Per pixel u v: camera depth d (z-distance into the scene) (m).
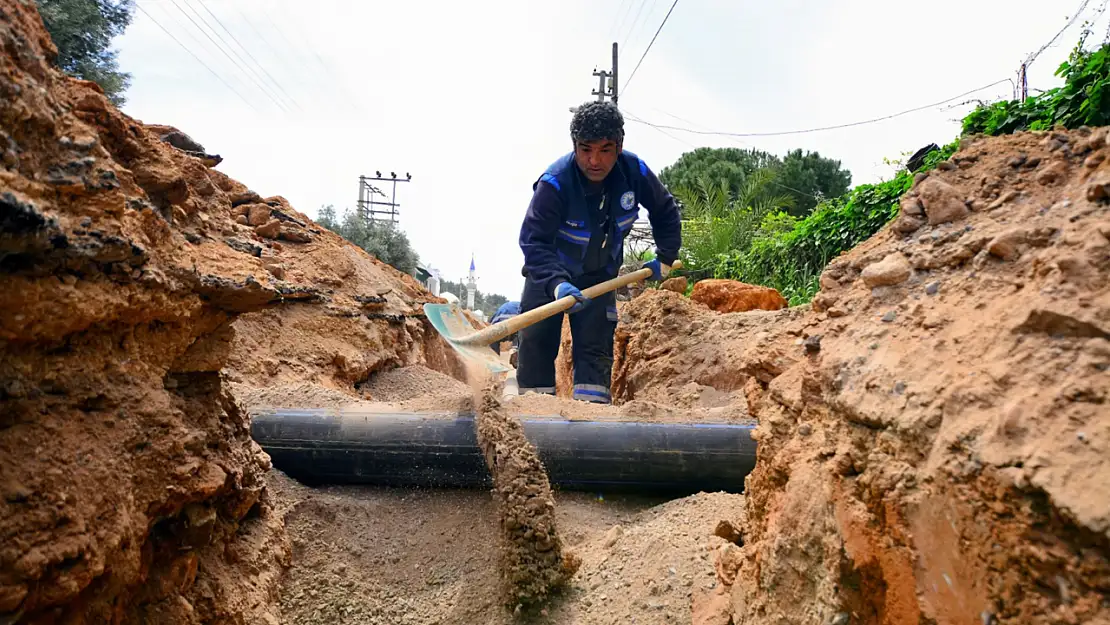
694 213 15.73
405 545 3.04
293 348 5.57
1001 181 1.57
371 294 7.46
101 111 1.77
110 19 10.60
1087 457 0.92
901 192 8.28
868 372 1.41
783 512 1.60
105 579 1.51
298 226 7.49
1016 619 0.97
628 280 5.25
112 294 1.56
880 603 1.29
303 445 3.38
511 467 2.72
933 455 1.14
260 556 2.48
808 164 23.70
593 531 3.21
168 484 1.74
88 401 1.57
